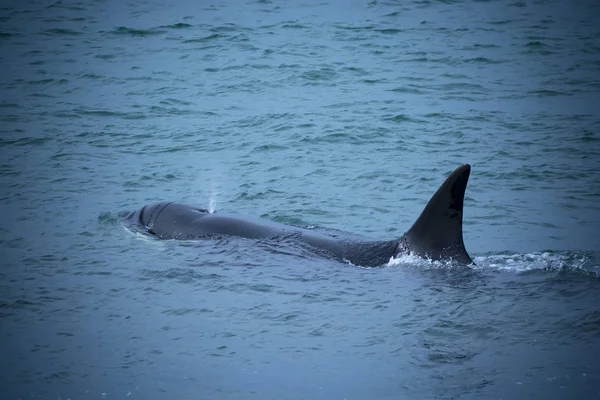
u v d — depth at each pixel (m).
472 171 72.19
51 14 154.88
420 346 37.19
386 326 39.41
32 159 75.12
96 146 80.38
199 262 49.00
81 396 33.31
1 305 42.56
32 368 35.66
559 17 154.62
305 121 90.69
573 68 115.06
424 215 47.47
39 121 89.00
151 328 39.78
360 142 82.56
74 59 121.06
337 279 45.75
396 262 47.50
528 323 38.97
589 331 37.81
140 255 50.69
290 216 61.28
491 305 41.22
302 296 43.38
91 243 53.31
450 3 170.38
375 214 61.75
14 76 110.44
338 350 37.09
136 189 67.38
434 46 131.12
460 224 46.72
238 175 72.06
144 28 144.00
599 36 137.12
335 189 68.06
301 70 115.94
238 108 97.00
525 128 85.88
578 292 42.69
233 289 44.62
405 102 98.56
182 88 106.31
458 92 103.06
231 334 39.00
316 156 78.06
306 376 34.75
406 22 151.12
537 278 44.97
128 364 36.03
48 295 44.00
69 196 64.81
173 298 43.53
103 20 150.62
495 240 55.31
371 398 32.78
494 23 149.50
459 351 36.59
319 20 153.25
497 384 33.47
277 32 142.38
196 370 35.44
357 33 141.62
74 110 94.25
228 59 122.81
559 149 78.12
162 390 33.78
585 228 57.84
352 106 97.12
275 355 36.75
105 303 42.94
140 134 85.50
